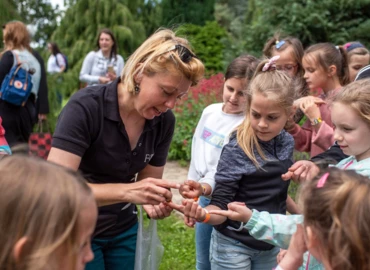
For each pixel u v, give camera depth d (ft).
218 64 49.90
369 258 4.41
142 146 8.24
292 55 12.19
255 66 9.98
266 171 8.41
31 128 18.81
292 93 8.43
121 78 7.87
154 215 8.53
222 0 76.13
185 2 63.77
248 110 8.72
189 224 8.31
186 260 14.23
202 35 51.03
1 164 4.18
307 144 11.11
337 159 8.78
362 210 4.48
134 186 7.52
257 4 34.86
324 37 31.73
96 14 53.67
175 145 26.32
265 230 7.10
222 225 8.73
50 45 35.63
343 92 7.14
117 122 7.74
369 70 9.10
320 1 31.63
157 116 8.26
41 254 3.84
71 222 3.98
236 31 51.21
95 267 8.35
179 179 22.50
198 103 26.27
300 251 5.64
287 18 32.55
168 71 7.16
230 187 8.42
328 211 4.62
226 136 9.61
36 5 58.80
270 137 8.46
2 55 17.74
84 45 53.01
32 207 3.89
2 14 28.45
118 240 8.59
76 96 7.67
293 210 9.58
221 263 8.82
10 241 3.87
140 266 8.75
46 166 4.21
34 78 18.34
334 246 4.53
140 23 55.72
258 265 8.94
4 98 17.42
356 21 31.60
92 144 7.77
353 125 6.85
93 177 8.12
